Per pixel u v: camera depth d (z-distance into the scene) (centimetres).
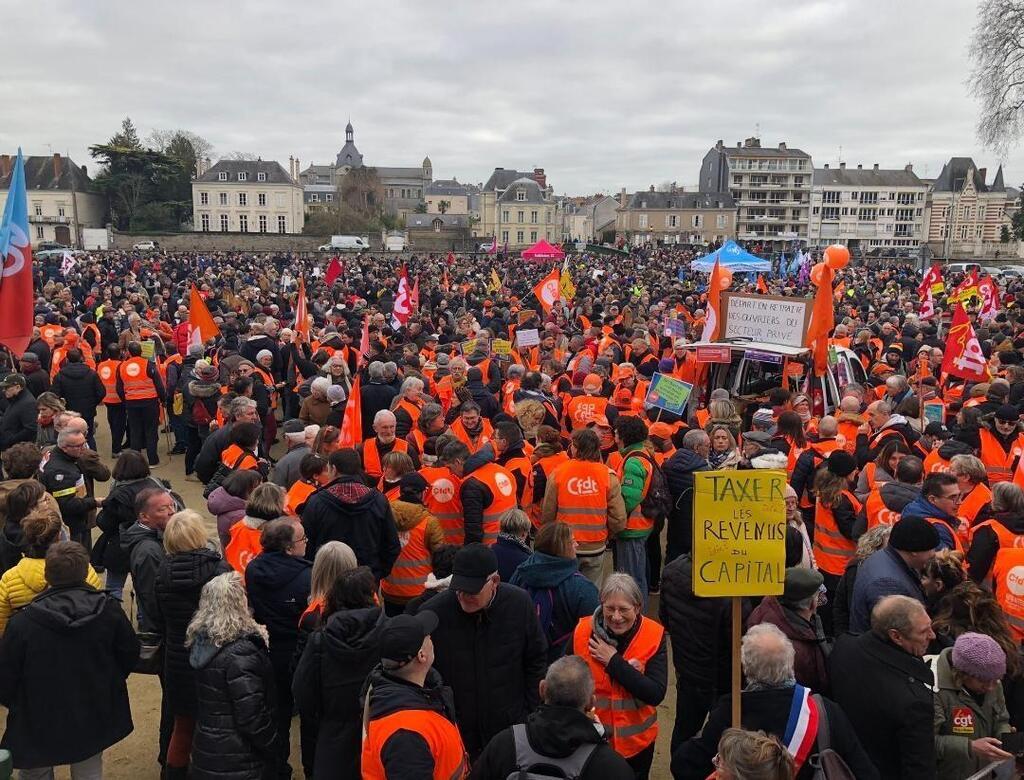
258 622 510
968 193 11462
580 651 439
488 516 646
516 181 11844
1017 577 504
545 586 496
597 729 343
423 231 11269
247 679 423
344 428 774
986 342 1642
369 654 400
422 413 854
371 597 428
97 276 3538
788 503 625
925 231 11769
